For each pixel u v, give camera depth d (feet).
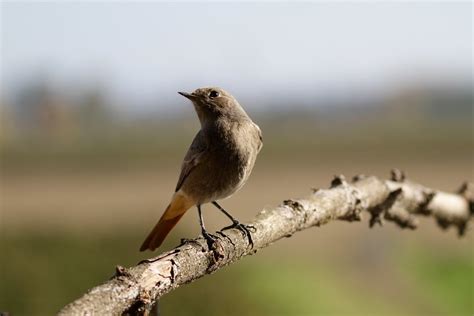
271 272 60.80
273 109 214.48
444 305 57.41
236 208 91.15
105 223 47.32
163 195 101.65
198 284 41.63
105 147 186.39
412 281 64.49
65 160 167.12
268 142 190.90
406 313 54.39
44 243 43.37
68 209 82.28
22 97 224.53
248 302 46.68
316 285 58.65
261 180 123.44
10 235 44.52
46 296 41.29
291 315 49.75
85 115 227.81
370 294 58.70
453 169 129.49
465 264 68.33
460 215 26.32
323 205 20.16
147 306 13.71
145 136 203.10
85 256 43.27
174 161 162.61
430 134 198.29
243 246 17.69
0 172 146.51
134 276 13.71
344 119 228.02
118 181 125.59
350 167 138.51
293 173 132.46
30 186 121.39
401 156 156.66
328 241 79.82
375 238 73.05
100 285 13.24
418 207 24.34
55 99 225.35
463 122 232.53
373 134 201.77
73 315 12.24
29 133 217.15
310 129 214.69
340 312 52.21
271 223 18.52
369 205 22.06
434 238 80.28
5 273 41.22
